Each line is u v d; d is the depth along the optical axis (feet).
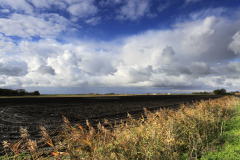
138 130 11.10
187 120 15.38
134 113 37.17
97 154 7.04
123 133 10.43
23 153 12.10
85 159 6.77
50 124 24.53
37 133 19.16
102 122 26.50
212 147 13.76
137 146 9.04
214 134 16.67
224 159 10.94
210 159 11.13
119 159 8.04
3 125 23.44
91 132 7.53
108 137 8.06
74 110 43.06
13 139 16.55
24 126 22.93
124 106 54.95
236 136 15.64
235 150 12.19
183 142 13.05
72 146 6.93
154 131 10.34
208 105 26.99
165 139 10.11
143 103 68.95
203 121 16.17
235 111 32.45
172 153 10.57
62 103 67.77
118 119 29.35
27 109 44.39
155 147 9.55
